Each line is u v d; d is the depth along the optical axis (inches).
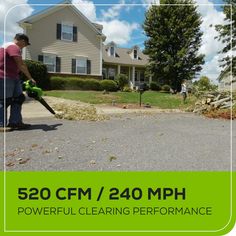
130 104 690.2
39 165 182.9
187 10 1440.7
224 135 274.7
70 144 230.2
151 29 1459.2
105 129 292.4
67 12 1121.4
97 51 1202.6
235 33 1170.6
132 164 184.7
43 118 361.4
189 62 1466.5
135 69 1680.6
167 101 765.3
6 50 278.4
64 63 1131.9
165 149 219.8
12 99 283.6
